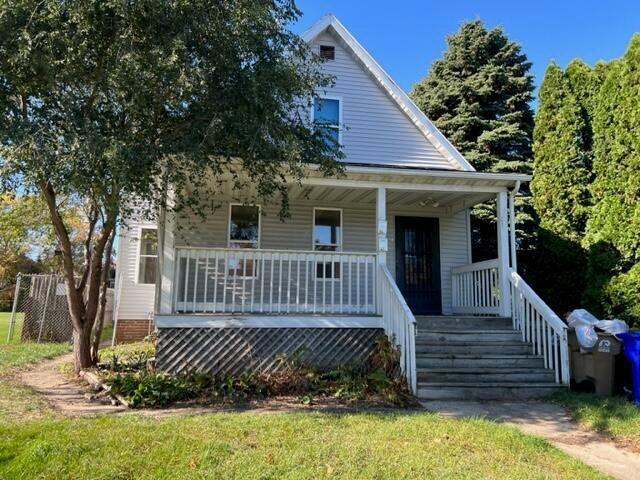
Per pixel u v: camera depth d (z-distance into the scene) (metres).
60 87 5.92
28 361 9.81
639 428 5.52
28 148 5.20
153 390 6.44
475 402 6.93
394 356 7.62
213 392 6.79
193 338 7.79
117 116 6.31
